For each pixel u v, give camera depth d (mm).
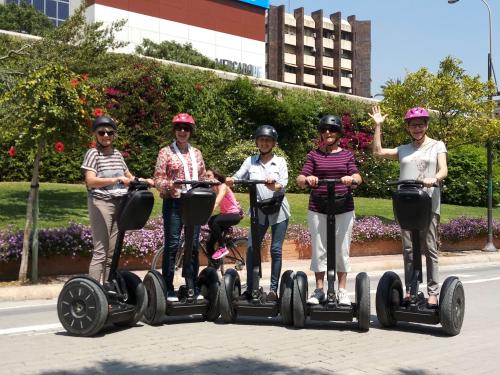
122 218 5645
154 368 4445
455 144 14977
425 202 5477
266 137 6203
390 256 13945
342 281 6121
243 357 4805
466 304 7871
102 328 5797
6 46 13258
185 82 19219
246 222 13992
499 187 25562
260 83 21953
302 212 16141
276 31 85312
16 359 4691
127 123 17656
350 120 22703
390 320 5945
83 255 9789
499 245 17203
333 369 4496
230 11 52562
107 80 13688
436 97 14547
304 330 5914
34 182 8883
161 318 5996
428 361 4801
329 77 89562
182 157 6309
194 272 6344
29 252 9133
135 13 45688
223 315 6141
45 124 8422
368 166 22656
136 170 17875
